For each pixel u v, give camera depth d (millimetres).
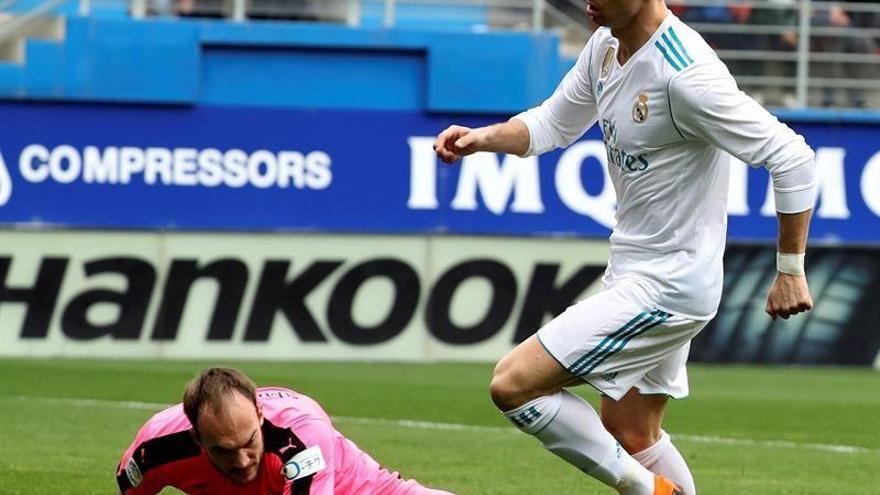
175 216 45844
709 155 15703
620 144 15852
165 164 45875
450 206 46594
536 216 46438
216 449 13320
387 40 47031
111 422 30328
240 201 46094
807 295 15469
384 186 46656
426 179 46688
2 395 34531
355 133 46688
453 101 47312
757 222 46312
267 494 14625
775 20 51000
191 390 13328
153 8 48844
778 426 31984
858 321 45312
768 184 46312
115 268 43500
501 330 44594
